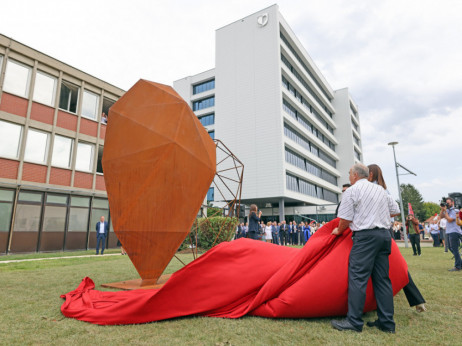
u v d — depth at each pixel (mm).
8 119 13945
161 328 2973
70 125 16750
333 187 50500
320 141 46781
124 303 3189
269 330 2902
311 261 3404
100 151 18453
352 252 3152
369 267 3025
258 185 34469
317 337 2727
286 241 24859
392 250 3469
